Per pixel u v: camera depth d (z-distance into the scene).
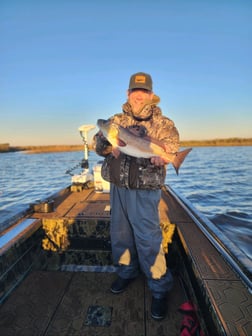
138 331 1.76
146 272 2.04
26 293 2.13
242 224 6.22
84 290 2.21
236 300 1.42
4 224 2.48
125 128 2.08
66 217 2.75
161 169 2.03
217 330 1.28
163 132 2.04
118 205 2.13
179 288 2.25
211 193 9.88
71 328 1.78
